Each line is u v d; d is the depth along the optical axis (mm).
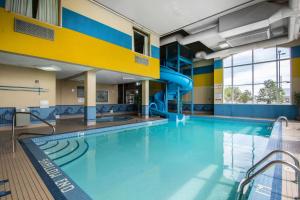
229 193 2529
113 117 10453
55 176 2529
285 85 9477
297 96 8867
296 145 4031
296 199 1775
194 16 7133
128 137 6242
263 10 6113
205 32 7906
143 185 2783
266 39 8484
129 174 3189
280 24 7711
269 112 9969
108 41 6457
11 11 4176
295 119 8906
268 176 2424
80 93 11055
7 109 5746
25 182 2295
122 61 7023
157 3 6207
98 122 7934
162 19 7375
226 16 6992
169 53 11602
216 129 7902
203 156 4188
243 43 8852
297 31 7211
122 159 3988
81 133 5852
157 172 3264
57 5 5090
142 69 8086
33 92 6328
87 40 5723
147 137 6277
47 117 6645
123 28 7152
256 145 5188
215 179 2975
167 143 5441
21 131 5543
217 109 12070
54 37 4871
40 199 1914
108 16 6535
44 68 6172
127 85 13961
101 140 5695
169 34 9727
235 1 6094
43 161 3076
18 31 4238
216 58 12156
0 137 4754
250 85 10781
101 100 12445
